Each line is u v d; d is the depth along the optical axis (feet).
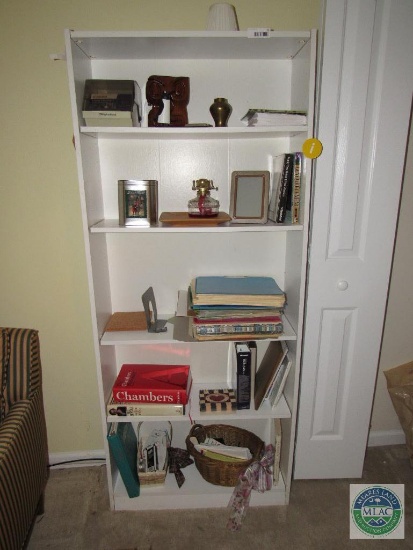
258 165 4.60
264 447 5.23
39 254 4.81
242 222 4.11
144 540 4.47
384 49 3.76
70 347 5.20
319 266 4.35
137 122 3.92
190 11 4.17
